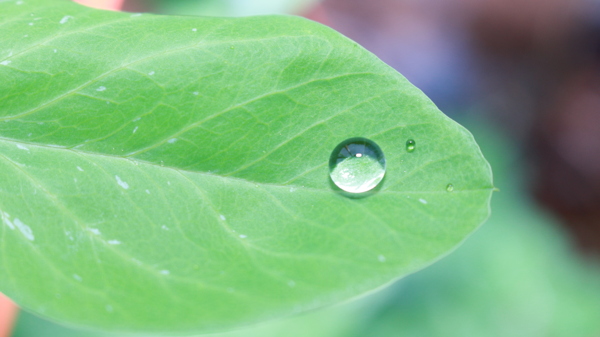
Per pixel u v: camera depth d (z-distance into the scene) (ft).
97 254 0.39
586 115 1.03
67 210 0.40
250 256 0.39
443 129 0.40
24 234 0.40
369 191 0.40
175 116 0.41
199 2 0.56
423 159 0.40
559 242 0.73
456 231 0.39
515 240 0.72
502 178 0.84
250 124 0.41
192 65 0.41
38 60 0.41
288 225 0.40
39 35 0.41
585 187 0.96
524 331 0.65
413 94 0.41
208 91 0.41
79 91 0.41
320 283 0.38
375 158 0.40
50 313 0.38
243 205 0.40
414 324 0.63
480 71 1.09
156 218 0.40
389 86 0.41
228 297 0.38
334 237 0.39
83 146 0.41
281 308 0.38
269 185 0.41
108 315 0.38
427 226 0.39
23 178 0.40
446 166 0.40
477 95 1.06
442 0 1.16
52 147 0.41
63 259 0.39
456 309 0.66
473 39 1.12
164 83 0.41
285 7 0.58
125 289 0.39
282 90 0.41
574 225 0.95
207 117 0.41
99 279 0.39
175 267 0.39
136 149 0.41
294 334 0.56
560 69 1.09
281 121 0.41
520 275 0.68
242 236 0.40
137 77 0.41
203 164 0.41
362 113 0.41
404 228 0.39
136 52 0.41
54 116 0.41
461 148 0.40
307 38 0.41
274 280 0.39
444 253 0.39
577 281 0.70
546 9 1.13
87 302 0.38
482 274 0.69
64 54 0.41
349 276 0.39
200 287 0.39
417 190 0.40
